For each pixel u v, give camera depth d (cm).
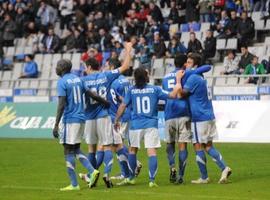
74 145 4075
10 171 4988
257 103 6881
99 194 3869
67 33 10188
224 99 7356
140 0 9706
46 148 6581
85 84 4169
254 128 6819
